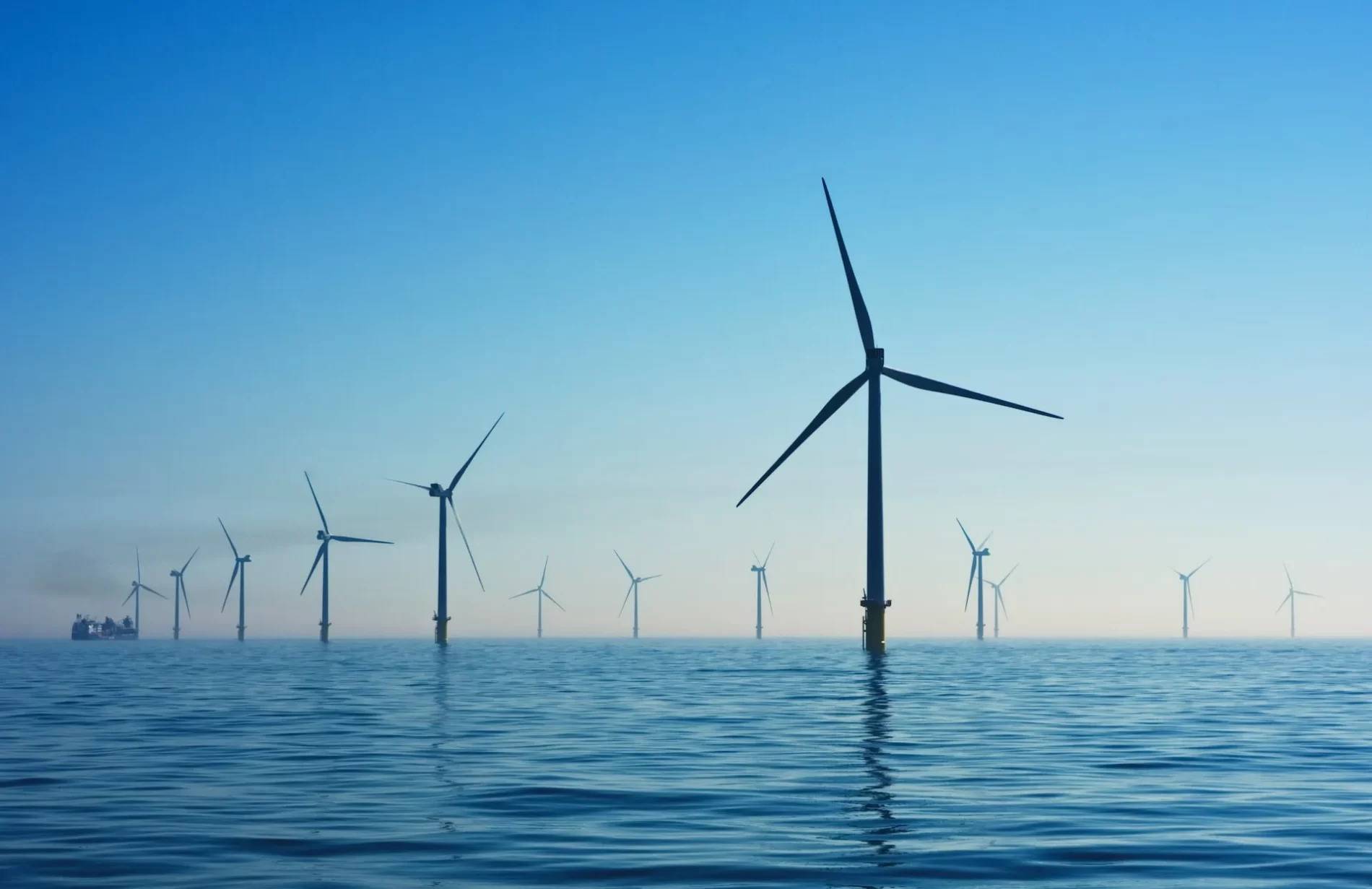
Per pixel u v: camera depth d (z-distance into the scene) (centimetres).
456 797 2923
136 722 5122
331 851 2267
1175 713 5556
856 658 13462
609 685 7962
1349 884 1992
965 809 2747
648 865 2141
